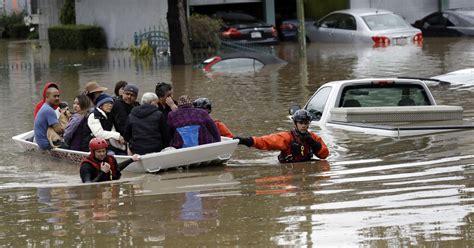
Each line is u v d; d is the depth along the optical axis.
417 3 64.44
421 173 16.14
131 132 19.42
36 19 81.62
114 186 16.84
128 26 62.34
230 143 18.67
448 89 30.61
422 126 20.89
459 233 11.88
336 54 47.81
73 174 19.17
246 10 64.38
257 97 31.33
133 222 13.37
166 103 20.59
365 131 21.20
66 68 48.16
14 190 16.94
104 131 20.44
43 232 13.00
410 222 12.53
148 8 60.19
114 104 20.70
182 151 18.48
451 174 15.89
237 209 13.91
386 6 64.31
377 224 12.50
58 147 21.72
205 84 36.62
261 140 18.66
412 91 22.98
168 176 17.95
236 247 11.68
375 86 22.95
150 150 19.17
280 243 11.77
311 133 18.84
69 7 71.62
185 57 47.66
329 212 13.35
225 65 43.72
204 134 19.28
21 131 26.16
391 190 14.71
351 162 17.92
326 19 57.41
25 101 33.59
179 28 47.56
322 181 15.96
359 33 53.88
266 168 18.06
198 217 13.47
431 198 13.95
